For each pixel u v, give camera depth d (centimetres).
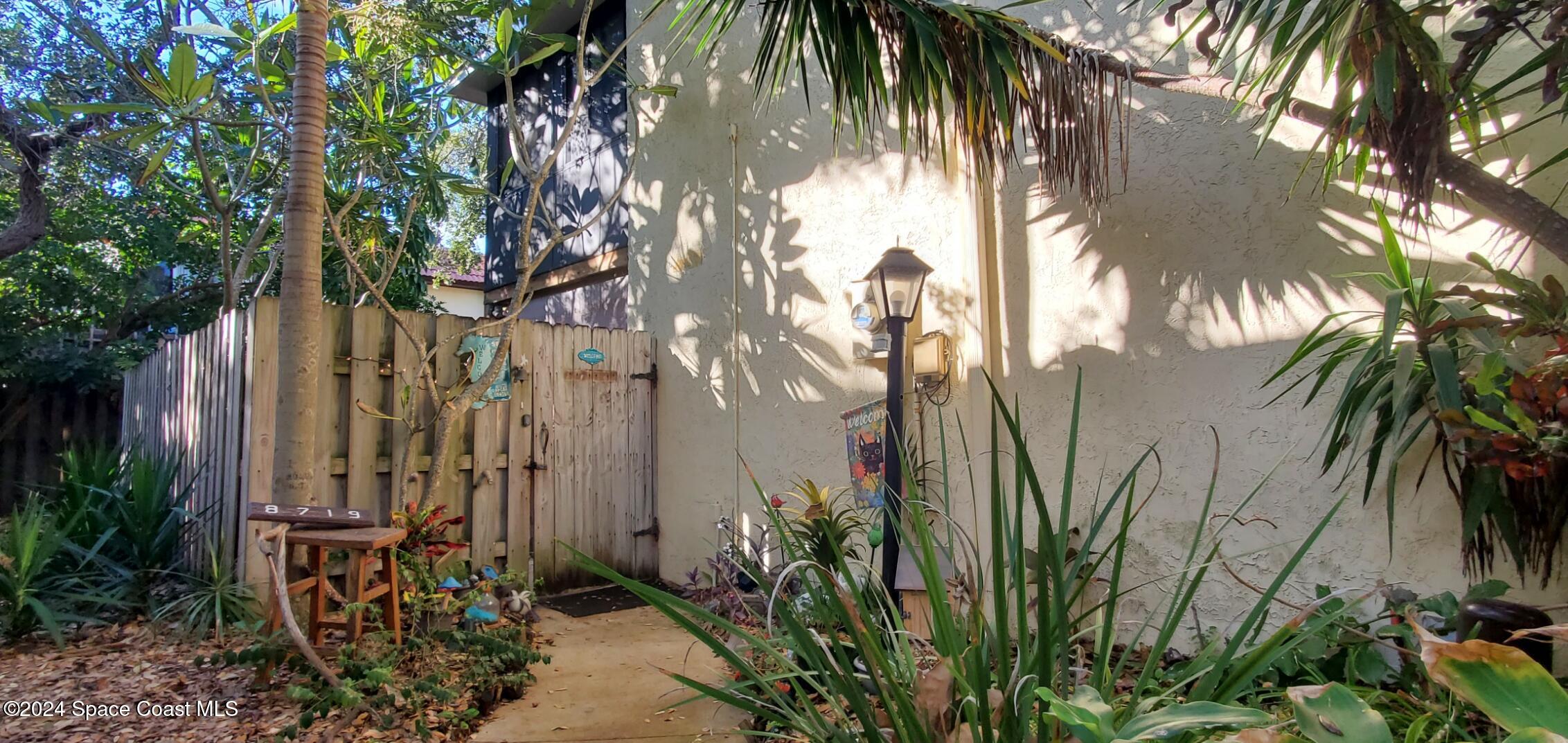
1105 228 369
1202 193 340
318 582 332
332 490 437
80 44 720
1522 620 216
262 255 870
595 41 532
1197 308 339
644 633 434
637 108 646
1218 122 336
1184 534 338
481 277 1577
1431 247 284
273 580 322
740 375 534
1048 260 389
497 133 881
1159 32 356
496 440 507
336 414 443
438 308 924
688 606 147
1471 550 254
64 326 916
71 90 727
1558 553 254
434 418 463
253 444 407
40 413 848
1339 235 303
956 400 413
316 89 377
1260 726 125
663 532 583
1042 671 135
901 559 337
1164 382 347
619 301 696
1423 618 250
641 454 588
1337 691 112
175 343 551
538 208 800
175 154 758
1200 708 115
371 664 292
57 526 439
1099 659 146
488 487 501
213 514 444
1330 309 303
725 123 562
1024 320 397
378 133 512
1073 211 380
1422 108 229
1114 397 363
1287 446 312
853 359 465
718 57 572
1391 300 232
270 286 949
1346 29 218
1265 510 317
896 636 190
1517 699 104
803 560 165
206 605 377
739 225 544
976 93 316
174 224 935
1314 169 310
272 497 357
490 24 610
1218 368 332
